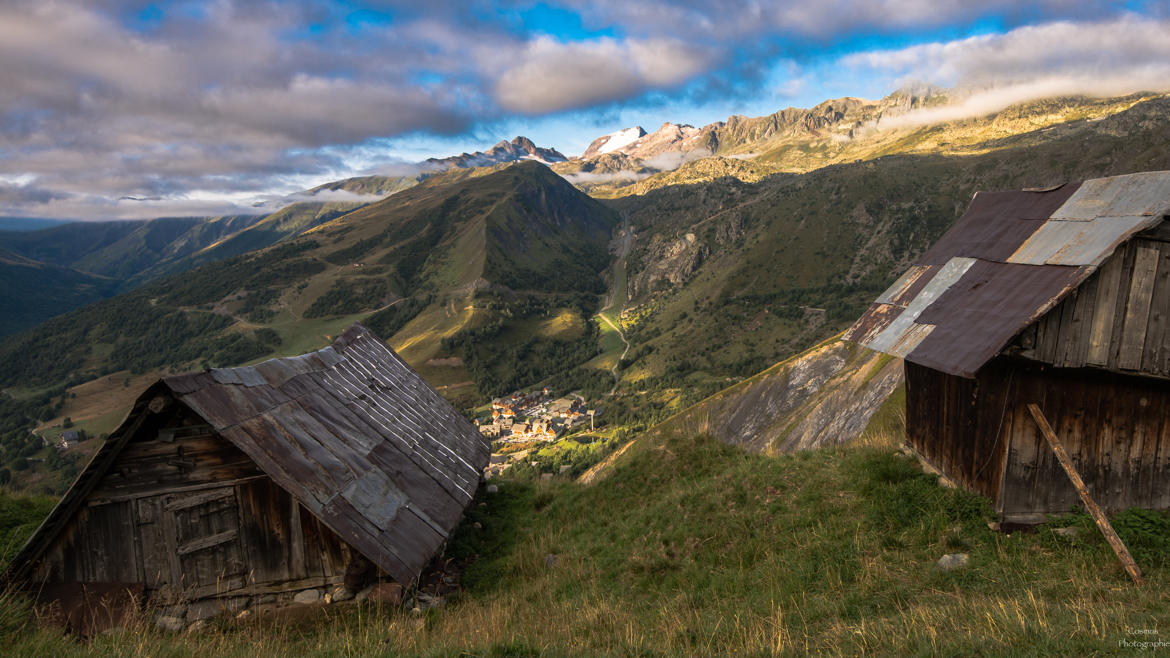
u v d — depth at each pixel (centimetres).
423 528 1194
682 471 1605
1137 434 959
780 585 923
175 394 998
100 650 780
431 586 1177
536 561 1324
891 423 1812
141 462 1045
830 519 1105
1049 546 895
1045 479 965
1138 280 893
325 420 1301
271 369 1322
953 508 1020
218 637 945
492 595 1166
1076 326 898
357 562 1086
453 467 1605
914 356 1051
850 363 6469
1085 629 605
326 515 1029
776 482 1300
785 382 7519
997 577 819
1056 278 920
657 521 1313
